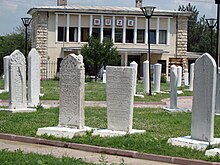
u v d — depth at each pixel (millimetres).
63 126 14477
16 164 9977
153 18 61062
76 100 14203
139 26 60906
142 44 60875
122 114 13891
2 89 33219
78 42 59469
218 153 11297
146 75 32312
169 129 16000
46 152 12258
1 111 19641
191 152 11648
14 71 19625
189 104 27938
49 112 20250
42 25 58469
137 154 11797
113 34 60312
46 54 58656
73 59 14195
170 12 60938
